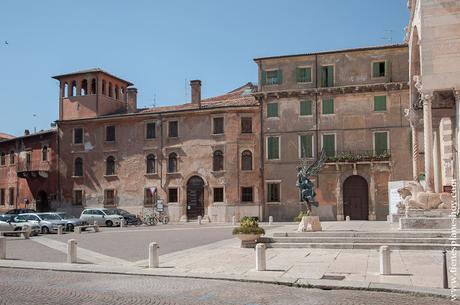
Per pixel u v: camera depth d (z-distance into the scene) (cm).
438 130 3391
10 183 6769
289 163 5225
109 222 5084
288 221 5188
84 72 6316
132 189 5909
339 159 4994
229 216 5428
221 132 5562
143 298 1310
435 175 3375
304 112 5222
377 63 5047
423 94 2733
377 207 4934
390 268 1616
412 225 2450
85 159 6169
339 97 5122
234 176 5462
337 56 5166
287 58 5297
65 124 6303
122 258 2219
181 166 5706
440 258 1930
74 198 6194
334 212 5047
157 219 5547
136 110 6303
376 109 5009
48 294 1381
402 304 1221
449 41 2684
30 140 6588
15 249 2723
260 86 5375
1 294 1388
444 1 2700
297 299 1289
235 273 1694
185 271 1772
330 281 1498
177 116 5769
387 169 4934
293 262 1902
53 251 2594
